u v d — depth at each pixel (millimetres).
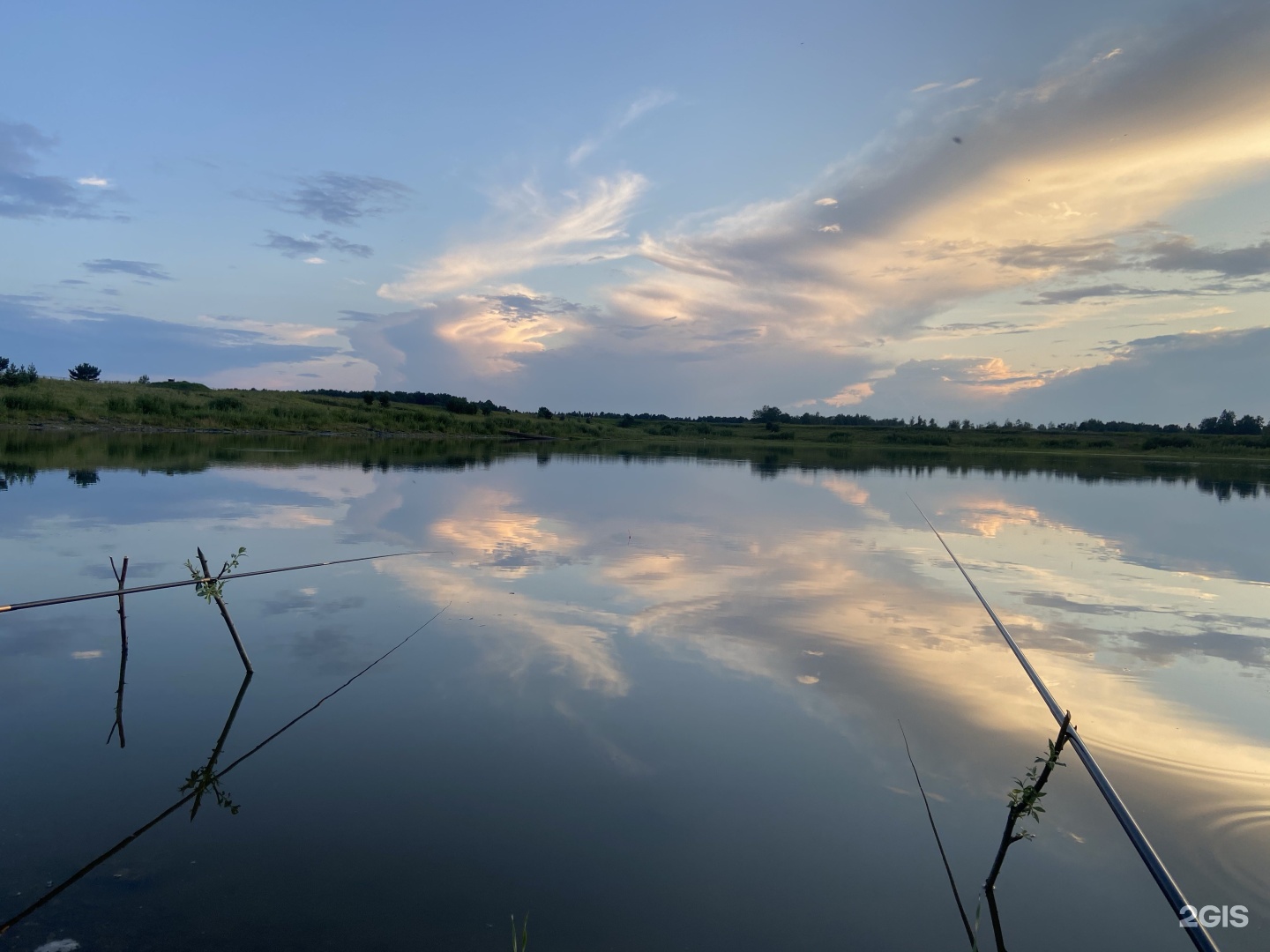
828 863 3971
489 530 13055
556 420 74312
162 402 41375
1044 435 80438
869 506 18234
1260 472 36094
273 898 3564
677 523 14523
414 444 40688
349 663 6566
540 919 3480
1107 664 6895
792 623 7922
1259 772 4922
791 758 5031
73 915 3406
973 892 3768
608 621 7898
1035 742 5328
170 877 3701
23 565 9492
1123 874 3943
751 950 3336
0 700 5707
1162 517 17219
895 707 5848
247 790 4504
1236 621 8359
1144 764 5031
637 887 3721
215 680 6168
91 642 7020
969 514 17094
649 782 4691
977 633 7746
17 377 41188
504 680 6242
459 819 4254
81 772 4684
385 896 3605
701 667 6602
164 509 13859
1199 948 3059
